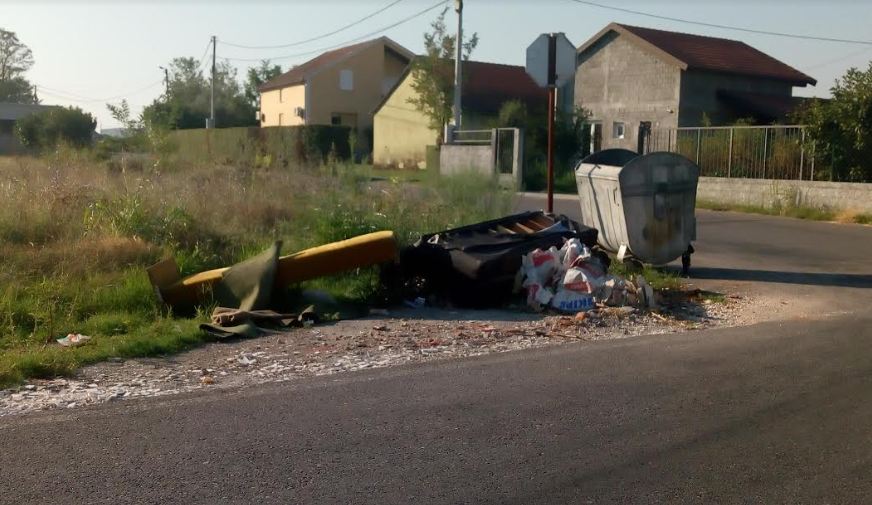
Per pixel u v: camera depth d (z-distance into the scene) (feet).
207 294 31.35
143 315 30.22
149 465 16.53
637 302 32.86
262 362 24.82
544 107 130.31
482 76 143.54
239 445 17.65
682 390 21.89
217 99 218.18
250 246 39.99
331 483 15.80
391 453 17.30
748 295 36.40
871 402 20.97
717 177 76.54
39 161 78.89
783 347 26.81
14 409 19.97
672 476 16.34
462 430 18.70
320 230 41.39
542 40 43.42
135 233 38.32
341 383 22.34
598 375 23.31
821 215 65.62
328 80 173.47
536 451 17.52
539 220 39.01
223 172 62.85
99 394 21.25
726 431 18.83
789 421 19.53
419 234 41.11
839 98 66.59
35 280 32.04
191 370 23.84
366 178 64.80
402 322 30.55
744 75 111.55
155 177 56.08
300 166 70.74
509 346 27.09
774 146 72.54
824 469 16.74
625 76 115.65
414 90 137.80
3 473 16.06
